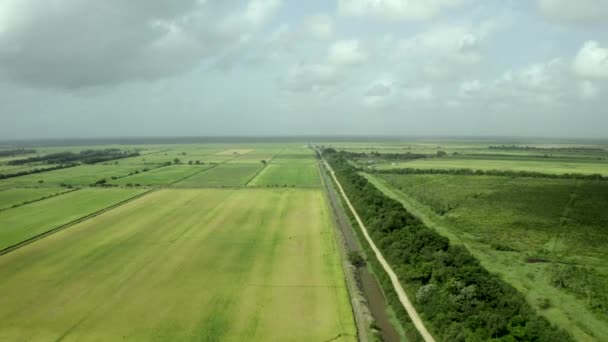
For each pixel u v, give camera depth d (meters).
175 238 73.12
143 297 48.06
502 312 41.28
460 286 45.69
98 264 59.47
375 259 62.62
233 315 43.47
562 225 79.50
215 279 53.59
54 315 43.72
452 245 66.44
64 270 57.12
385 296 51.00
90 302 46.81
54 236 74.56
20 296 48.59
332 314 43.75
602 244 67.69
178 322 41.97
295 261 60.72
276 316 43.25
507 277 53.88
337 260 61.34
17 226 81.50
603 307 43.94
